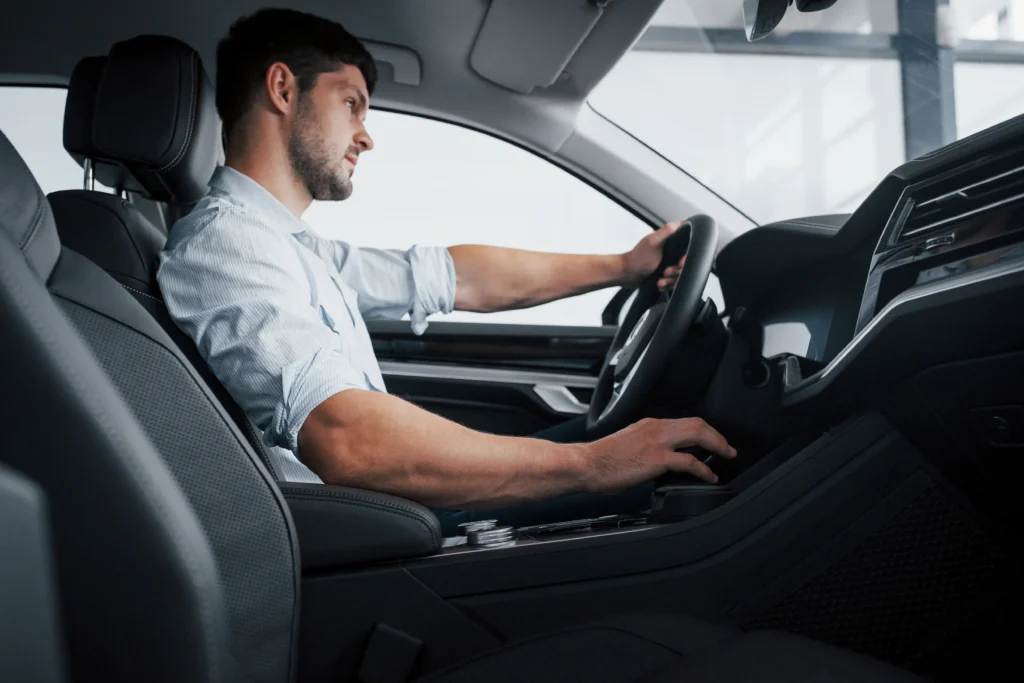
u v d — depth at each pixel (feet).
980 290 2.37
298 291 3.44
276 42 4.20
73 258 2.25
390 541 2.74
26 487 1.10
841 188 8.18
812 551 2.85
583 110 6.09
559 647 2.53
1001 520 2.86
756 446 3.59
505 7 5.14
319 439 3.09
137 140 4.02
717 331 3.72
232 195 4.10
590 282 5.31
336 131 4.30
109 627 2.04
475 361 6.34
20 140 5.87
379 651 2.67
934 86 6.35
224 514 2.37
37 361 1.88
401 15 5.49
